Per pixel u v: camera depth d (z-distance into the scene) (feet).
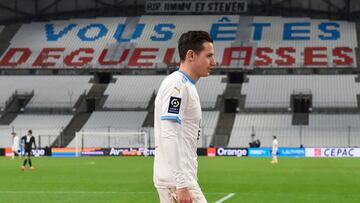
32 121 317.63
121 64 355.15
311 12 384.68
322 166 178.19
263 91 326.85
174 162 24.44
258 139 275.80
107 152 282.15
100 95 336.70
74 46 374.84
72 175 137.69
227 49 357.00
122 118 315.99
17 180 121.70
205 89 331.98
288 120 305.12
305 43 359.25
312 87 326.24
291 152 271.69
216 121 305.12
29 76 356.18
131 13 402.52
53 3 402.52
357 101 312.71
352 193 91.91
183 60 25.94
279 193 91.76
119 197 85.66
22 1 403.75
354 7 379.14
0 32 395.55
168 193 25.41
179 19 392.88
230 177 129.90
